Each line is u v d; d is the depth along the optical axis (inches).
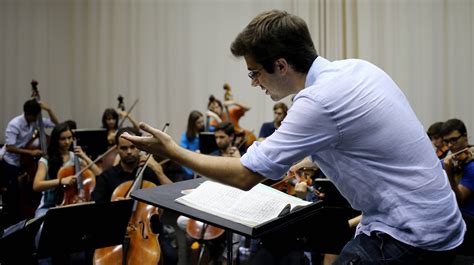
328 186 92.3
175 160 43.4
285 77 46.7
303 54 45.6
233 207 45.2
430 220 43.3
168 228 154.2
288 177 110.3
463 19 229.0
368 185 44.9
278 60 45.3
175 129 256.7
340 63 46.4
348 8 235.1
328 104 42.4
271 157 42.7
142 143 43.3
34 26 254.8
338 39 235.8
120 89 257.0
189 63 255.0
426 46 232.7
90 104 257.4
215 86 254.4
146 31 255.3
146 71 256.5
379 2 233.6
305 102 43.1
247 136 191.0
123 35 255.1
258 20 46.3
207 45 253.6
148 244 103.8
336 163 46.2
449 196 45.1
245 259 114.7
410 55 233.8
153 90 256.8
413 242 43.5
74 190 129.3
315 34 236.8
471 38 229.0
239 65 251.4
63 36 255.6
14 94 255.8
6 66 254.8
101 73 256.7
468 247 81.6
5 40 254.4
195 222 127.0
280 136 43.2
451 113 232.7
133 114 256.8
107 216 86.0
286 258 99.7
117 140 121.4
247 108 228.2
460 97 231.8
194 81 255.4
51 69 256.7
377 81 45.4
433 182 43.9
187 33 254.2
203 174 43.5
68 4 254.4
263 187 51.4
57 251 83.7
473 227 81.9
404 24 233.3
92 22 255.1
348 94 42.9
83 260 108.5
